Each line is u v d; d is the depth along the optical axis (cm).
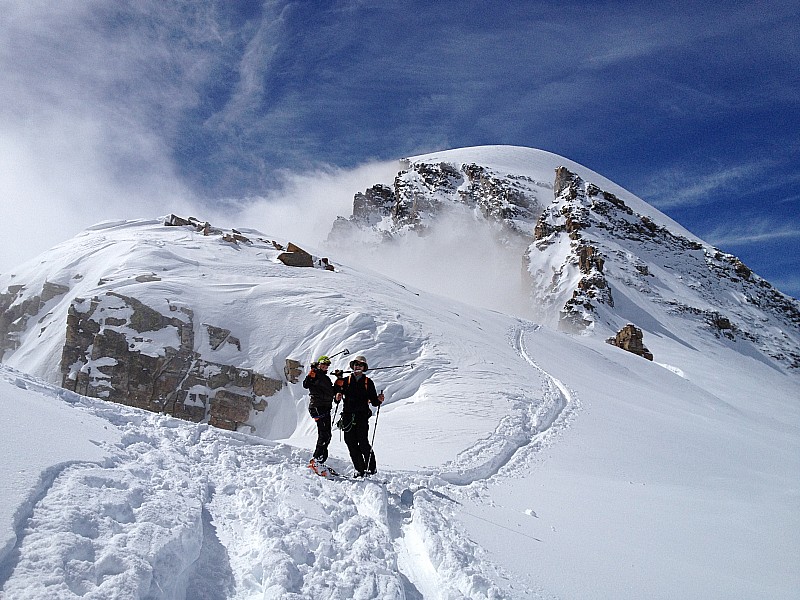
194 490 553
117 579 333
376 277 4531
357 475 831
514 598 473
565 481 1100
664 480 1316
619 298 11981
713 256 15662
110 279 3103
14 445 439
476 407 1908
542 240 14850
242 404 2681
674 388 4628
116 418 735
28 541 336
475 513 720
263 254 4003
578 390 2598
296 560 467
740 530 904
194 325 2866
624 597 536
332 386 872
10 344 3347
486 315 4831
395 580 463
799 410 7425
